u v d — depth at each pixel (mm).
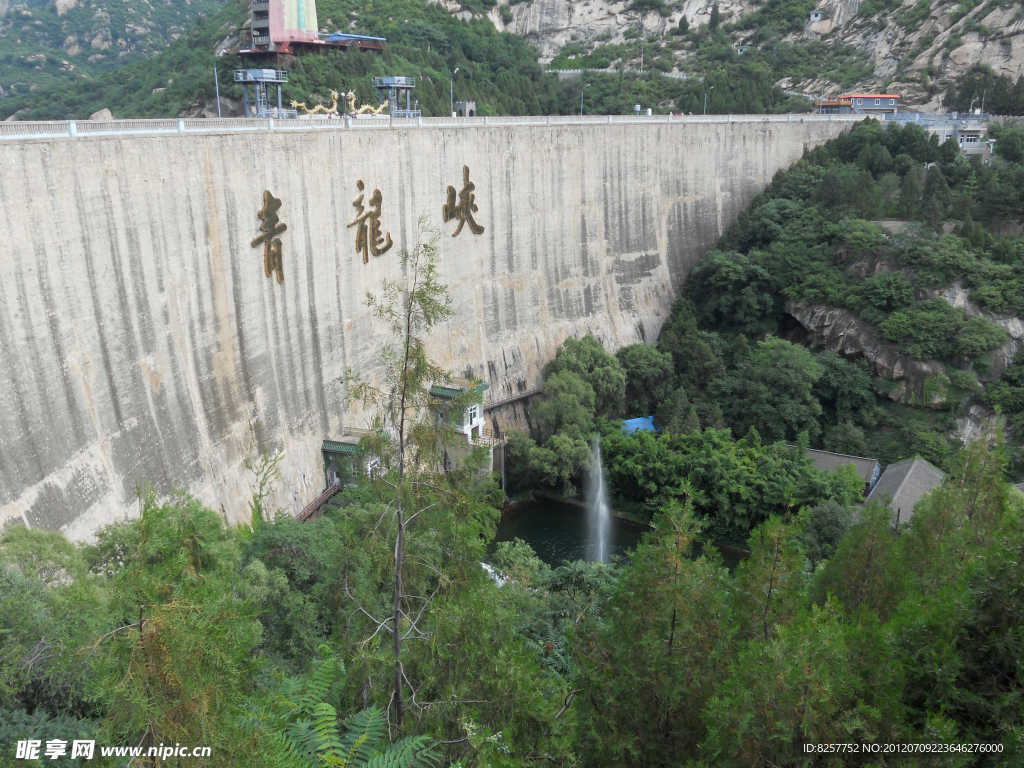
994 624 20938
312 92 116625
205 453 56594
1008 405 86625
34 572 31297
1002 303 91125
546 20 197250
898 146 117438
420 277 80250
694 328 99250
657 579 23625
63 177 46406
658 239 111000
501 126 87938
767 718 19047
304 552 41688
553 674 29484
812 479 73375
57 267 46188
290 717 19297
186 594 15227
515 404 92000
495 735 19469
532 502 85312
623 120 102938
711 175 116188
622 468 82000
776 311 104938
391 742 20094
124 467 49906
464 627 21859
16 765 19203
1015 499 49062
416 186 78375
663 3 196750
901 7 172125
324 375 69312
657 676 23250
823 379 92625
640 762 23062
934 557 29281
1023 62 148625
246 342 61156
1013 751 18859
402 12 170375
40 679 23000
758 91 150625
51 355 45781
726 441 83062
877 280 95625
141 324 52094
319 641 37219
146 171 52062
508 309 92250
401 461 22641
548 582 43656
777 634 21719
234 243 59531
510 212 90938
